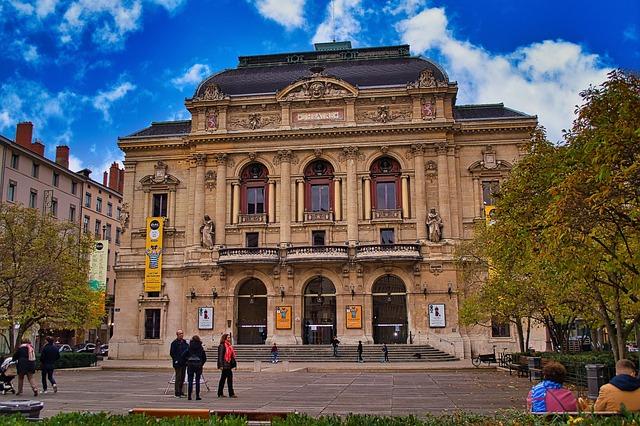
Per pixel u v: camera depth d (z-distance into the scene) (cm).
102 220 9031
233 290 5862
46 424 1116
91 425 1108
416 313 5612
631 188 1642
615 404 1111
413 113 5953
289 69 6525
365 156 5988
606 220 1773
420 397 2455
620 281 2203
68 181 8094
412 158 5922
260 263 5731
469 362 4962
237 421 1097
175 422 1106
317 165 6122
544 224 1900
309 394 2567
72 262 4806
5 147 6794
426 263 5672
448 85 5944
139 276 6150
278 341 5653
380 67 6325
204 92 6278
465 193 5869
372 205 5931
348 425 1073
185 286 6009
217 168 6134
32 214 4709
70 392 2698
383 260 5566
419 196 5809
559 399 1152
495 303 3994
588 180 1650
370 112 6038
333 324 5800
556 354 3534
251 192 6162
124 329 6066
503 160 5859
